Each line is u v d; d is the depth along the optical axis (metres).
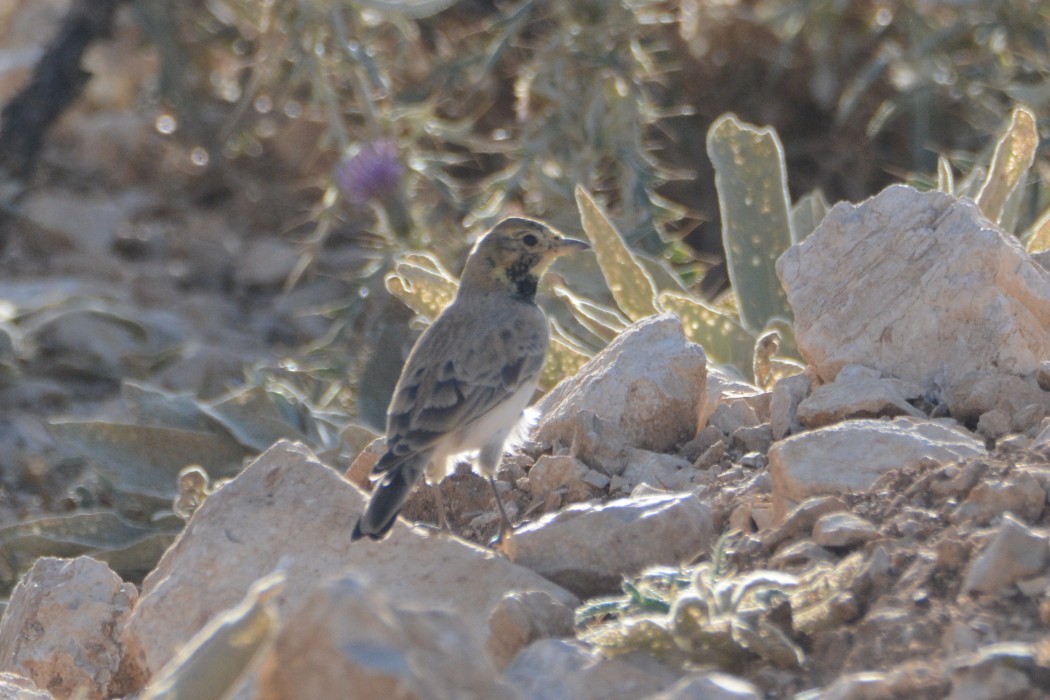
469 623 7.16
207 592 7.70
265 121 22.75
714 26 20.86
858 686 5.46
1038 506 6.73
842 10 20.52
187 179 23.08
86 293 19.97
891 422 8.21
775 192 12.20
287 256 21.45
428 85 19.42
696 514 7.58
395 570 7.55
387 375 12.96
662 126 20.64
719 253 20.75
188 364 18.31
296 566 7.68
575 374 10.38
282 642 4.50
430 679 4.55
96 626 8.44
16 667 8.41
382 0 16.17
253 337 19.75
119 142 23.28
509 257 9.34
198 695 4.80
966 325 8.98
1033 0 20.03
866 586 6.38
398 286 11.81
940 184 12.47
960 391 8.71
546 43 17.58
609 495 8.75
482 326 8.90
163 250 21.61
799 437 7.90
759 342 10.27
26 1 26.11
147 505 12.45
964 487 7.07
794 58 20.89
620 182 16.95
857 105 20.73
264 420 12.60
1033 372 8.80
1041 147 16.38
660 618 6.28
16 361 18.19
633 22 16.78
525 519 8.84
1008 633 5.80
